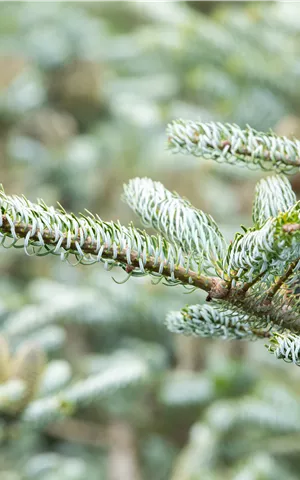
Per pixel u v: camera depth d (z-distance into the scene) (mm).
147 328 1422
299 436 1174
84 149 1663
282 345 603
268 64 1362
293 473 1265
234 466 1190
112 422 1434
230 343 1543
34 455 1357
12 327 1041
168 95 1792
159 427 1395
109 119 1874
